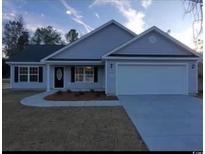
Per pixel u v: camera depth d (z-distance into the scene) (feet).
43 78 63.41
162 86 48.24
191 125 21.63
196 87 48.26
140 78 47.91
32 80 63.36
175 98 42.29
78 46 59.21
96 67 60.44
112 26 59.77
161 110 29.73
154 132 19.13
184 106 32.91
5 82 106.01
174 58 47.50
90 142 16.48
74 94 48.42
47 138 17.49
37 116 26.02
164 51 49.11
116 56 47.26
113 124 21.98
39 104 35.37
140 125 21.59
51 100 40.01
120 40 59.77
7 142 16.58
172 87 48.26
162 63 47.98
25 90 62.13
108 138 17.43
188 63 48.29
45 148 15.29
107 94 47.39
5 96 46.73
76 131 19.47
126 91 47.70
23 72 63.26
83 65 60.39
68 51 58.95
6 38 165.48
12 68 62.90
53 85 60.70
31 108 31.73
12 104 35.45
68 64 57.98
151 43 49.03
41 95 48.34
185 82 48.29
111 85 47.57
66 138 17.47
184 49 49.01
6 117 25.49
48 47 74.18
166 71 48.21
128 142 16.46
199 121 23.36
